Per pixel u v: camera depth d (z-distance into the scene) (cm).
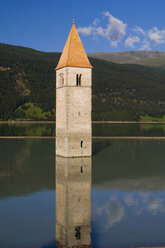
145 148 11088
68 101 7906
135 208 4631
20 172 6975
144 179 6481
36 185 5884
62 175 6669
